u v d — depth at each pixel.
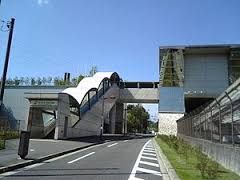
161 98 59.09
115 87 76.75
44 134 42.78
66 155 21.39
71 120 46.84
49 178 11.15
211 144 20.03
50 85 62.06
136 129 128.38
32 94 41.03
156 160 19.17
